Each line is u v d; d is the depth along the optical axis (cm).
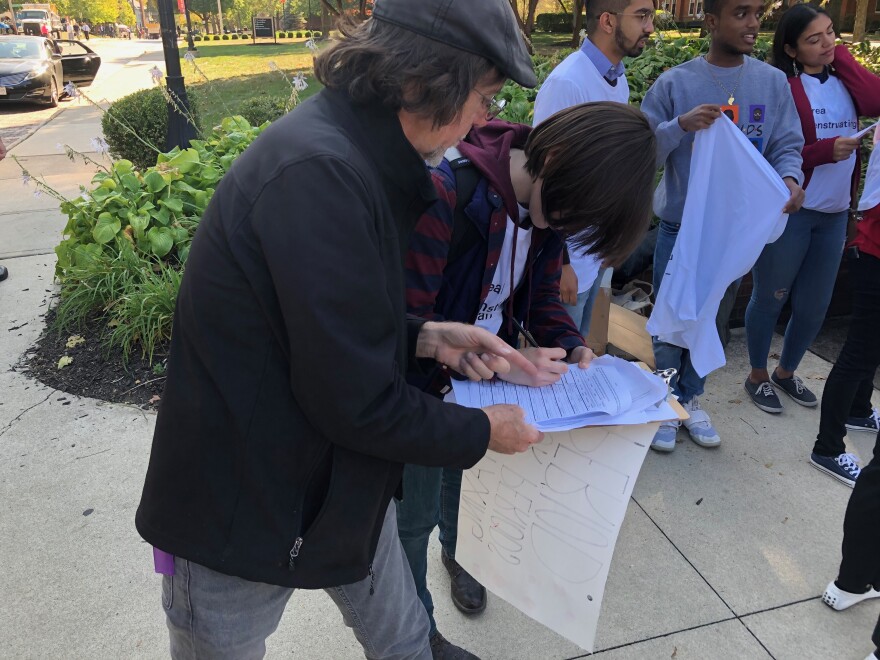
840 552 245
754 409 334
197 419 111
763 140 277
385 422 105
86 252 410
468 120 112
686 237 267
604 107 136
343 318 98
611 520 144
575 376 149
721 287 265
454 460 114
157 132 749
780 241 299
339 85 107
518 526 159
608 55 277
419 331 141
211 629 123
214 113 1056
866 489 199
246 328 105
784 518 262
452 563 223
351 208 99
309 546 116
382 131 106
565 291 257
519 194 150
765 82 275
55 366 364
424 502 176
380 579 139
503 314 173
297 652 208
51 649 205
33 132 1052
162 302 369
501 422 123
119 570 234
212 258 104
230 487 113
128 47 3925
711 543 249
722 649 208
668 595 227
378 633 145
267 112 796
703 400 342
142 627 213
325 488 115
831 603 221
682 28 1538
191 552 116
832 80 296
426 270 144
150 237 411
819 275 308
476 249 153
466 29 100
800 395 336
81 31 5484
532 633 215
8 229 581
